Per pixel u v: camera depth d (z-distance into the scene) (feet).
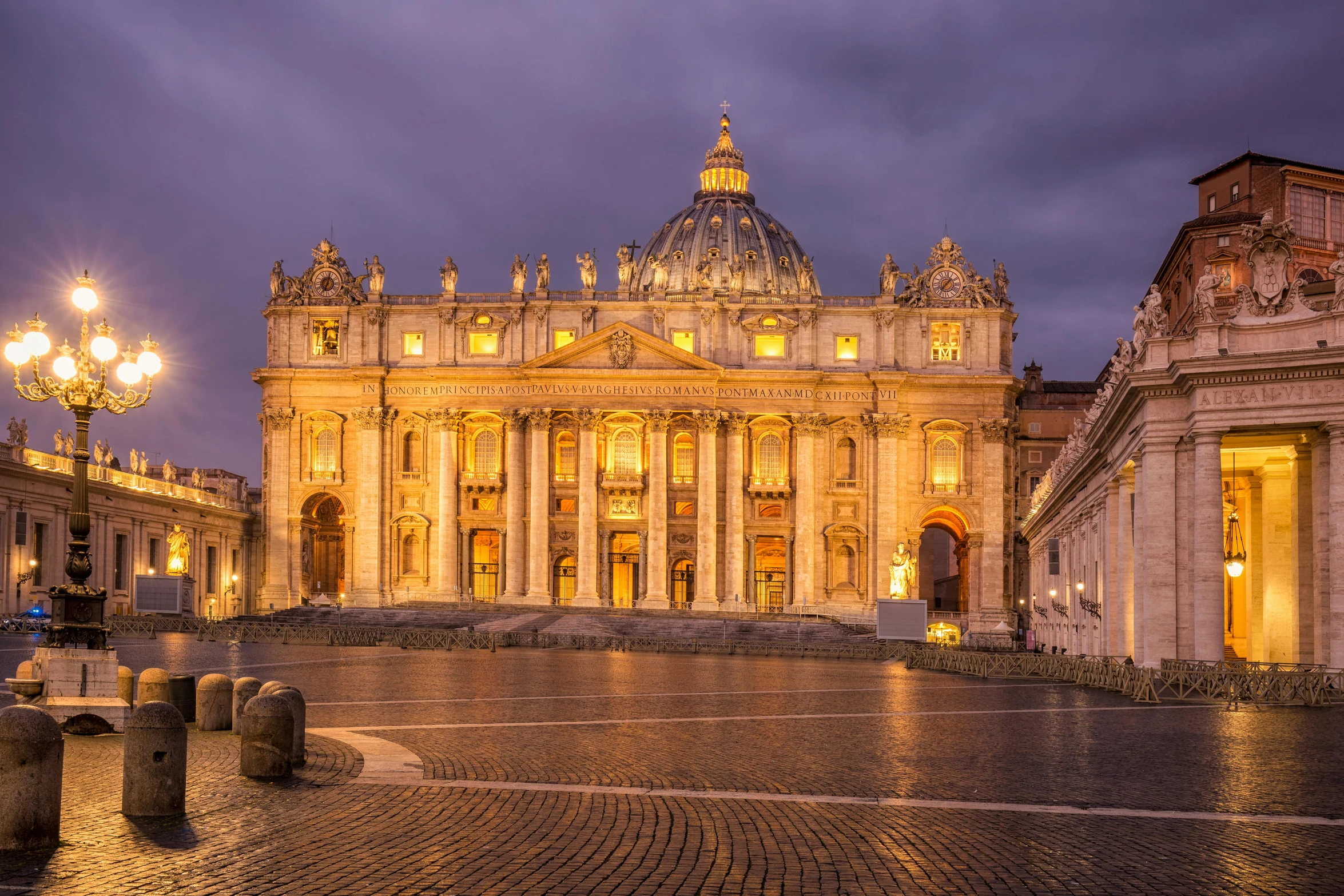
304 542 408.67
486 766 72.02
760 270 546.26
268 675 147.54
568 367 392.68
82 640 91.20
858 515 394.32
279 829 52.80
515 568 393.29
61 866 46.03
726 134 617.62
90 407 93.40
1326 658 131.23
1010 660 178.50
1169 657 138.31
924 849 51.31
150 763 55.11
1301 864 48.93
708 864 48.21
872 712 111.45
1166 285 275.59
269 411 405.80
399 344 406.41
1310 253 239.50
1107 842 52.70
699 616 344.90
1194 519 138.51
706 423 389.60
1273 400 130.11
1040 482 383.45
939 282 402.93
